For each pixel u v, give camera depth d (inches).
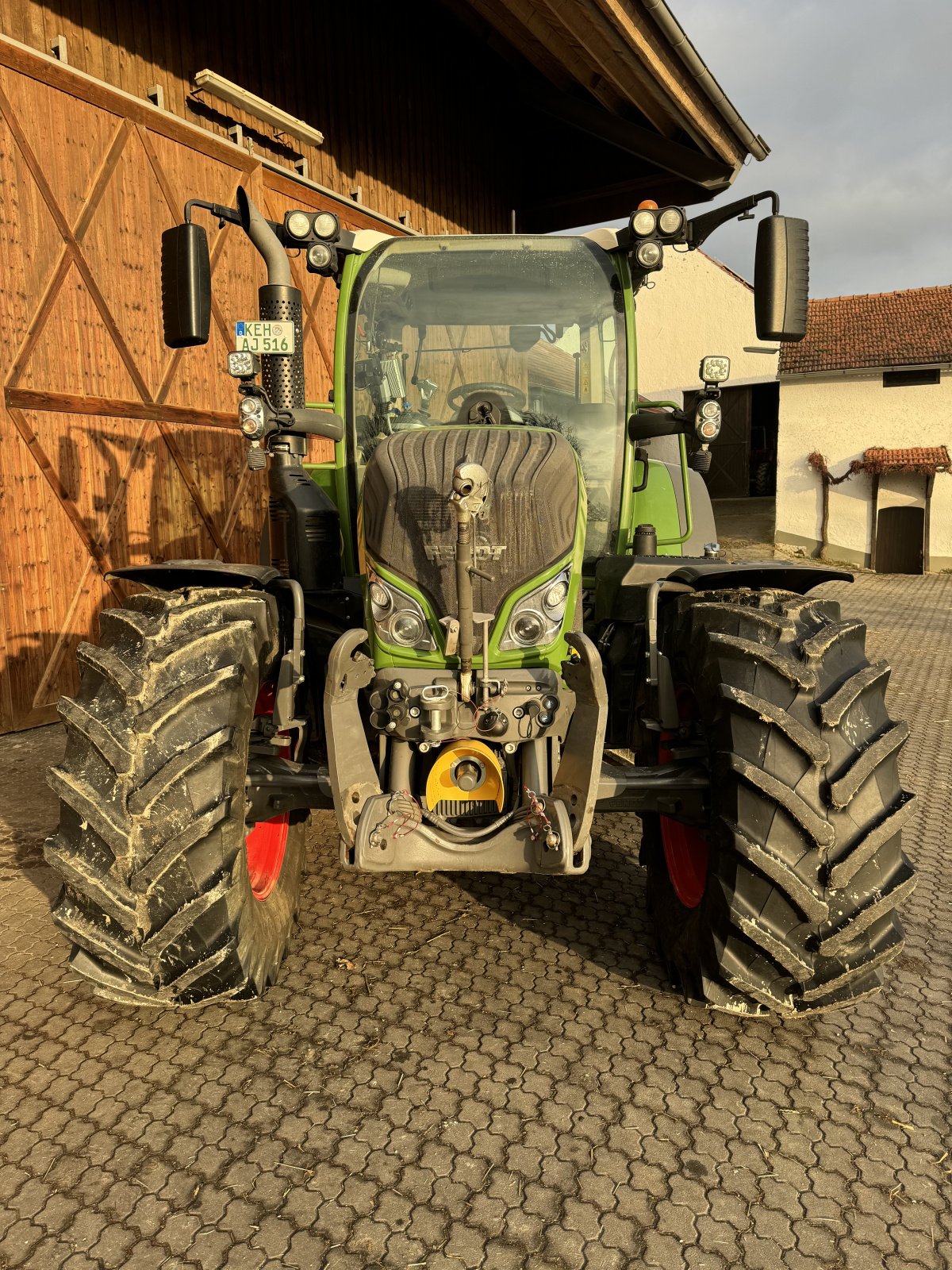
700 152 293.3
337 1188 69.7
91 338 213.8
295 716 99.8
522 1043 88.0
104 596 217.5
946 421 642.2
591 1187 70.1
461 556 83.9
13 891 121.6
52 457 203.3
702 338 865.5
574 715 86.5
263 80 273.0
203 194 245.4
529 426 102.4
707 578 98.2
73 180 207.3
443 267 122.4
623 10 217.9
